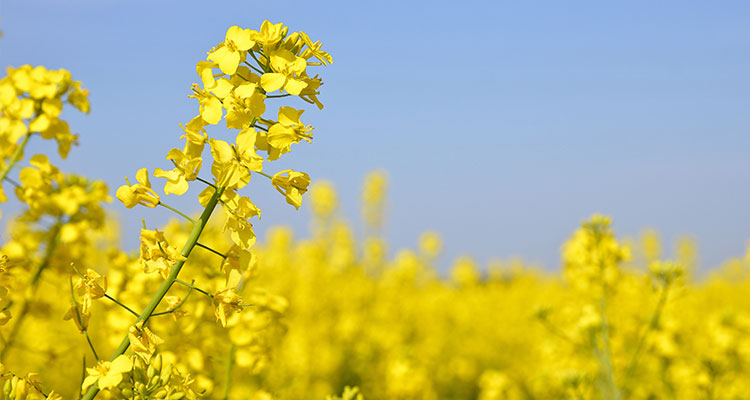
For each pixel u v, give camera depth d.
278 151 0.63
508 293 4.16
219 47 0.63
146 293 0.77
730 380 1.42
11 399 0.65
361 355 2.25
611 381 1.14
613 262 1.21
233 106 0.63
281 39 0.64
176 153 0.63
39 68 0.70
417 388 1.66
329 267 3.29
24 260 0.74
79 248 0.76
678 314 1.55
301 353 1.87
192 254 0.82
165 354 0.75
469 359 2.81
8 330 0.76
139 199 0.62
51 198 0.75
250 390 0.87
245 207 0.63
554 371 1.48
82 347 0.93
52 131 0.70
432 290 3.70
